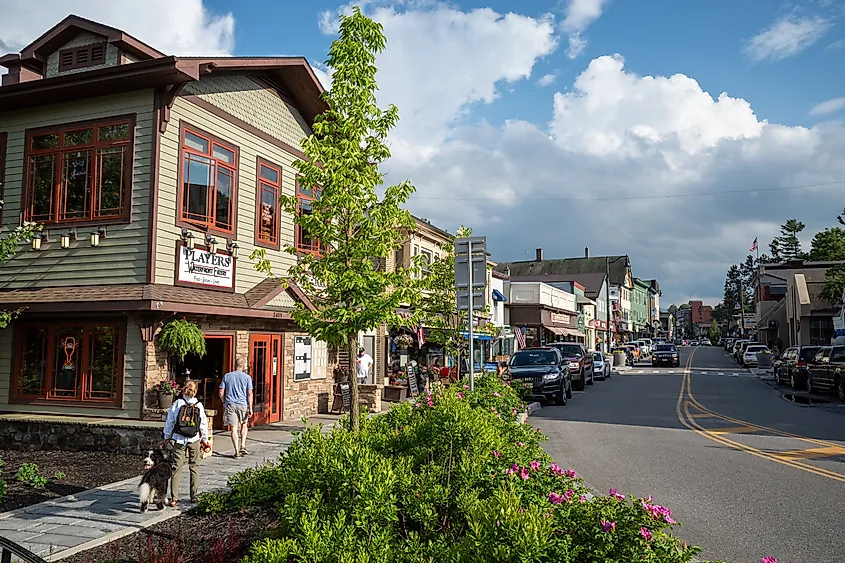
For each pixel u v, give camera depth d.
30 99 13.43
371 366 22.94
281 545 4.27
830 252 63.81
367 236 9.15
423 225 24.95
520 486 5.35
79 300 12.17
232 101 14.98
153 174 12.63
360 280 8.77
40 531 6.98
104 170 13.08
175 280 12.95
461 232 18.28
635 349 61.09
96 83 12.72
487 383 15.03
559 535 4.25
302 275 9.75
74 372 12.90
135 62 13.15
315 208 9.27
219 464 10.81
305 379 17.44
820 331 40.91
